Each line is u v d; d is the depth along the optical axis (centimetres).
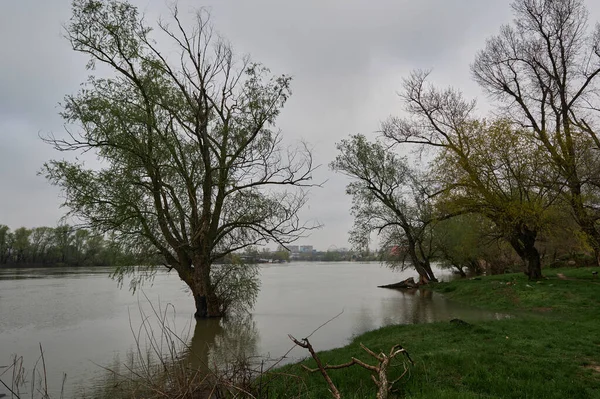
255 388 650
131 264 2020
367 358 985
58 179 1761
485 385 727
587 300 1812
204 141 2059
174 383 627
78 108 1800
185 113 2098
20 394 962
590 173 2052
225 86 2150
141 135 1984
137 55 1936
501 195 2239
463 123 2408
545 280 2342
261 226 2059
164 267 2250
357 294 3269
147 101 1989
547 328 1212
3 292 3391
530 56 2498
